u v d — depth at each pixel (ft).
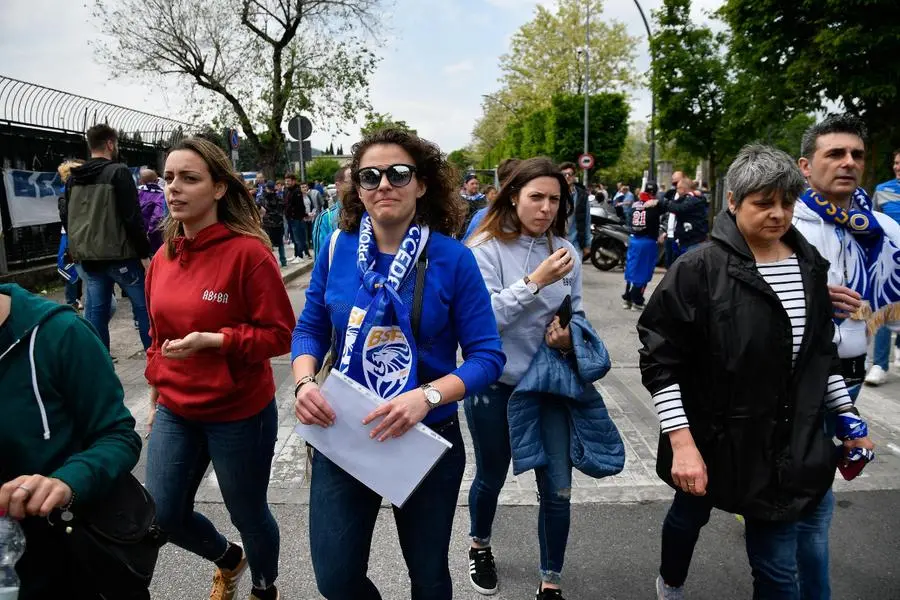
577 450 7.70
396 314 5.55
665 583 7.78
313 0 57.72
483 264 7.89
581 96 94.43
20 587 4.30
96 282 16.51
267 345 6.78
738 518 10.58
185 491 7.07
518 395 7.56
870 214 8.04
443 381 5.48
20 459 4.30
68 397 4.46
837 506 10.93
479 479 8.45
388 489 5.45
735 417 6.22
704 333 6.30
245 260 6.79
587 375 7.28
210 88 59.21
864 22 30.78
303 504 10.84
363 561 5.90
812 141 7.98
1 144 27.61
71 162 16.71
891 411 14.92
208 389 6.77
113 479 4.46
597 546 9.80
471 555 8.95
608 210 44.50
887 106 31.99
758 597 6.64
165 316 6.93
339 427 5.49
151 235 22.26
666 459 6.86
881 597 8.62
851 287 8.01
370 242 5.80
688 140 47.37
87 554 4.42
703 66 45.39
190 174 6.67
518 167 7.80
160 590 8.59
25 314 4.27
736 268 6.16
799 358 6.15
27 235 29.30
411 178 5.60
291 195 44.80
